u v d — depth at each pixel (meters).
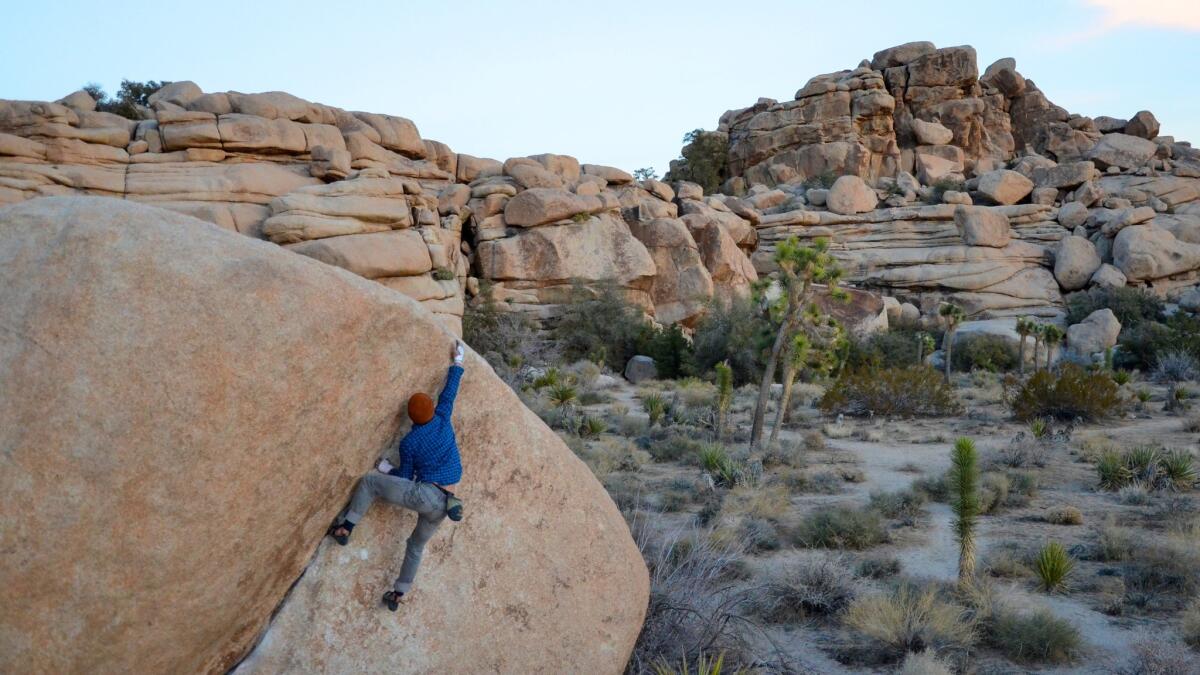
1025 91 88.25
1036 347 46.56
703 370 44.53
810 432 25.06
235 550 3.81
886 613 8.12
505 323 47.81
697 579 7.34
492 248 52.12
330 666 4.33
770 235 68.31
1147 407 29.97
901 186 73.69
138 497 3.47
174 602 3.66
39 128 39.16
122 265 3.52
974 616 8.48
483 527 4.81
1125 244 61.91
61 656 3.45
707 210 63.72
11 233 3.57
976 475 9.67
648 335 49.59
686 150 87.75
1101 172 76.75
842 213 69.25
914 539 12.22
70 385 3.37
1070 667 7.48
